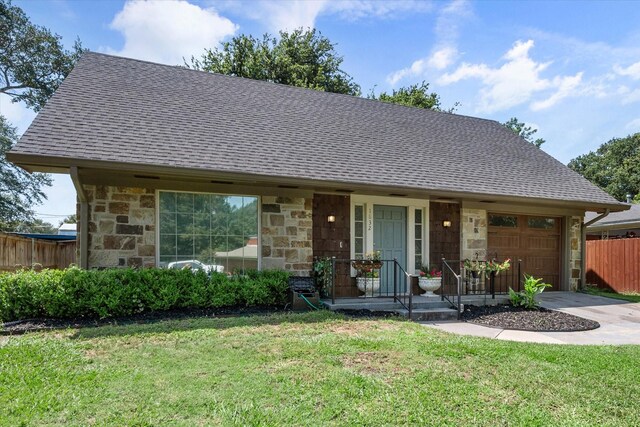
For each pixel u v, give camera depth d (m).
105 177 6.83
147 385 3.51
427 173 8.83
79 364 3.99
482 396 3.51
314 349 4.62
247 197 7.95
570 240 11.04
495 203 10.04
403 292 9.27
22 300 5.79
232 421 2.93
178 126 7.67
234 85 10.23
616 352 5.04
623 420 3.17
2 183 20.81
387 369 4.09
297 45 22.94
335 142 8.98
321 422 2.97
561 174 11.15
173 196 7.41
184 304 6.60
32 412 2.98
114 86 8.31
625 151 36.47
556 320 7.13
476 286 9.64
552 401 3.47
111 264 6.89
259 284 7.09
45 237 14.27
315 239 8.52
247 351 4.51
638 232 16.91
